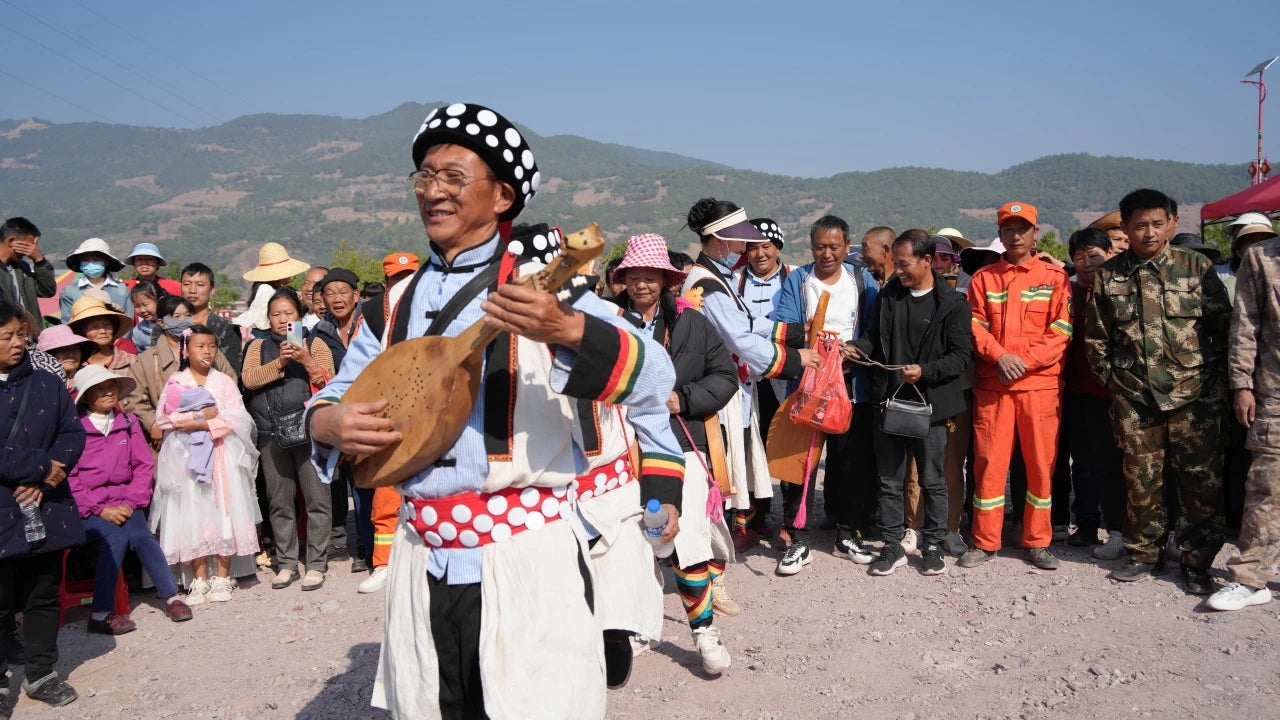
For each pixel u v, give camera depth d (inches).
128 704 196.7
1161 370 234.7
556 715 96.2
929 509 261.4
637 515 149.5
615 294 223.3
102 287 375.2
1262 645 195.5
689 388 201.6
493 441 97.4
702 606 193.8
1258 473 220.1
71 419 205.9
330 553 309.0
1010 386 258.4
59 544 197.8
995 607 231.6
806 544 271.1
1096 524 283.6
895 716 174.7
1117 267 245.1
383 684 108.0
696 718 177.2
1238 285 222.2
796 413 257.1
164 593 249.6
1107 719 167.8
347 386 110.7
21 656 224.5
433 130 102.3
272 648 227.1
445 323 100.1
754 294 303.7
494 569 98.1
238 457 270.1
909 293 263.0
